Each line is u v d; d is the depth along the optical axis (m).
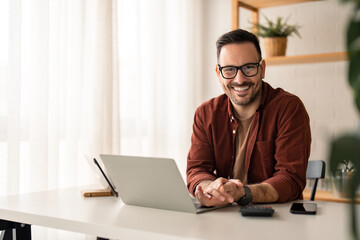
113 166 1.24
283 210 1.20
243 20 3.48
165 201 1.19
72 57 2.33
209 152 1.72
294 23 3.26
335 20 3.12
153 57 3.06
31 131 2.09
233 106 1.69
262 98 1.62
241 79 1.57
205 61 3.63
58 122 2.21
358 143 0.29
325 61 3.07
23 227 1.32
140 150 2.90
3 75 1.95
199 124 1.75
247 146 1.65
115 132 2.61
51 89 2.20
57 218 1.10
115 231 1.00
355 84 0.30
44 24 2.11
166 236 0.92
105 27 2.51
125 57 2.79
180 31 3.37
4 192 1.95
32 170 2.08
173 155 3.33
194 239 0.88
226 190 1.22
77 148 2.34
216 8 3.60
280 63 3.17
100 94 2.48
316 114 3.18
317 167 1.86
